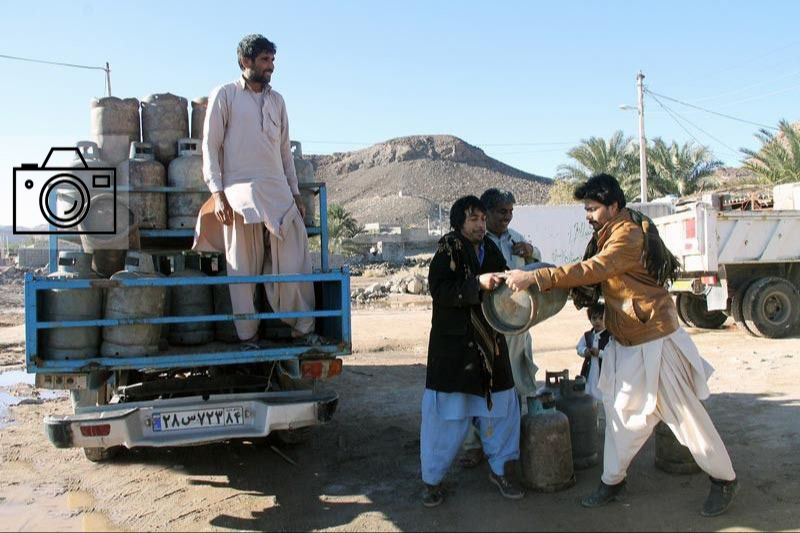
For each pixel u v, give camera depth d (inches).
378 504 189.3
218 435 197.5
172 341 213.9
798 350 418.0
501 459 188.1
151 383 238.1
